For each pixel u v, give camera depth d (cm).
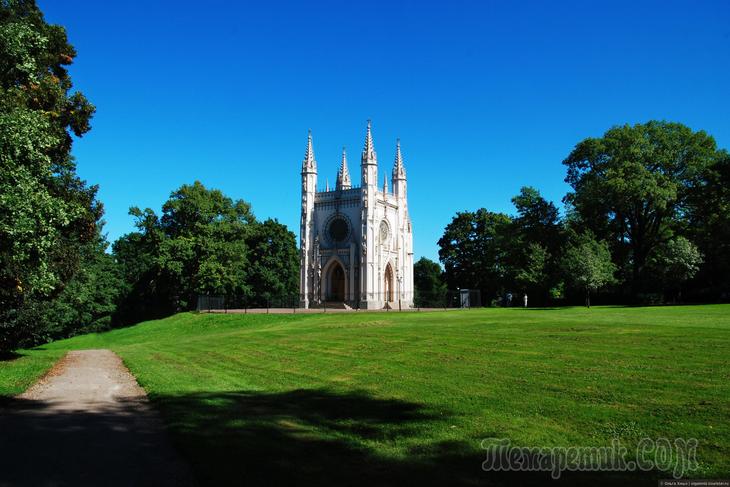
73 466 1216
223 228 9325
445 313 5491
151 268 9675
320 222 9256
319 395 1972
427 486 1059
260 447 1312
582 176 7875
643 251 7812
